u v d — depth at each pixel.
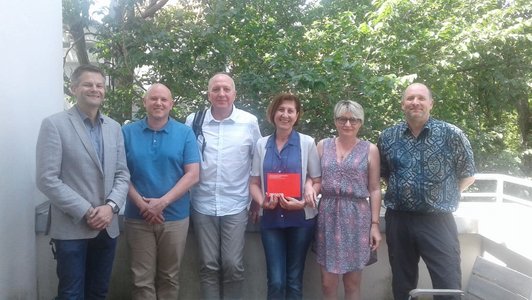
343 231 3.29
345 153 3.37
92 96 3.01
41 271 3.89
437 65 7.67
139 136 3.30
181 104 7.05
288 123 3.37
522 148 11.02
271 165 3.36
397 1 7.39
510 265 3.68
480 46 8.14
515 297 2.53
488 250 4.02
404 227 3.29
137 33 6.71
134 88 7.18
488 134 9.61
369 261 3.36
